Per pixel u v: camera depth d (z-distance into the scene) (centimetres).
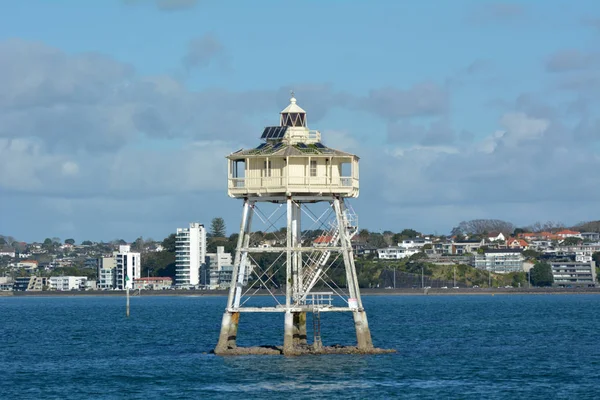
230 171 10619
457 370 10250
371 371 9894
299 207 11031
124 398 8719
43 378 10175
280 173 10444
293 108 11025
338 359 10669
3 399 8831
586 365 10894
